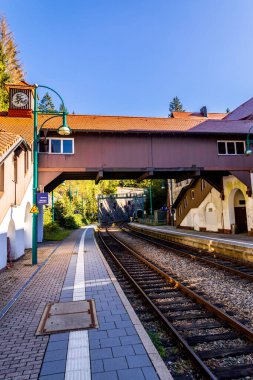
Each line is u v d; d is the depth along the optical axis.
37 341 4.67
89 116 23.42
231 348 4.65
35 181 12.62
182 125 22.30
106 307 6.21
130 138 19.98
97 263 12.09
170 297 7.69
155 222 49.22
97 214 72.88
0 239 10.80
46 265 11.91
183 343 4.51
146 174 20.58
